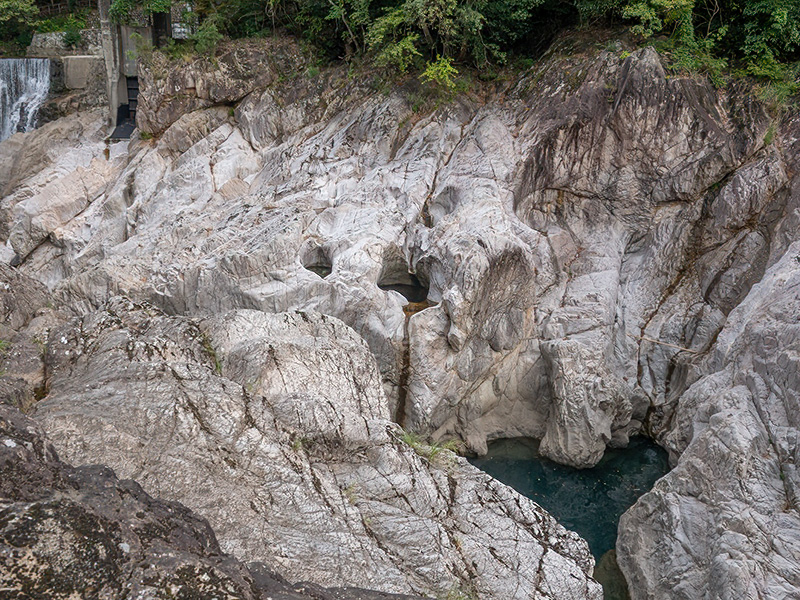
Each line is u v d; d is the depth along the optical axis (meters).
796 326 10.63
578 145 16.05
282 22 21.88
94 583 4.27
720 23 17.47
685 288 15.33
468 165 16.56
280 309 13.69
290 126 20.03
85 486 5.15
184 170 19.17
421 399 13.31
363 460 8.18
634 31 16.73
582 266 15.72
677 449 12.53
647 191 16.06
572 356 13.42
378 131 18.02
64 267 19.47
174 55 20.78
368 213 15.57
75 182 20.77
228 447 7.32
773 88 15.78
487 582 7.38
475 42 18.92
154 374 7.77
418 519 7.66
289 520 6.99
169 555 4.67
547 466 13.67
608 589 10.45
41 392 7.83
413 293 15.86
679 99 15.64
